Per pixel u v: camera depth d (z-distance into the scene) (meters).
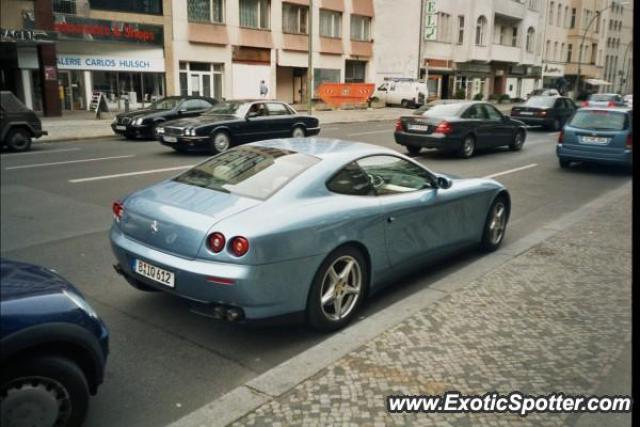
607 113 11.97
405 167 4.93
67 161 12.86
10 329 2.45
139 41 28.41
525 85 60.03
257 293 3.57
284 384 3.25
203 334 4.15
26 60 23.88
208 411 3.01
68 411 2.68
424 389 3.21
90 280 5.25
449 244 5.31
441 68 46.16
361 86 36.44
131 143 17.03
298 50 36.69
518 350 3.68
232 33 32.56
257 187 4.05
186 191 4.18
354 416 2.95
